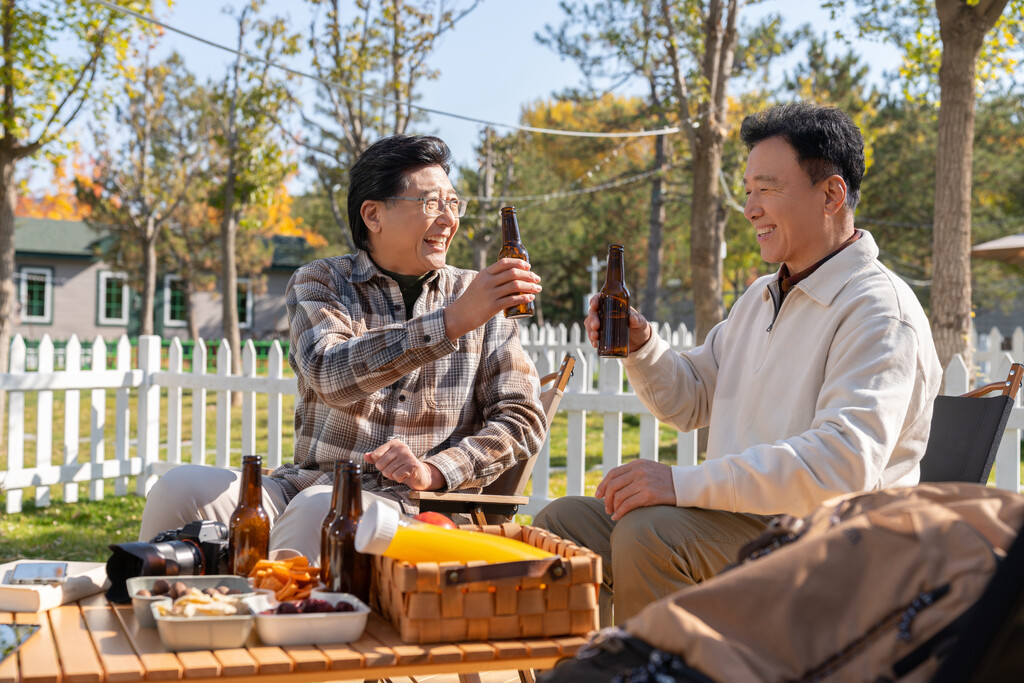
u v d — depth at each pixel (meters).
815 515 1.24
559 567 1.54
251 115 12.40
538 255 25.38
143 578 1.59
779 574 1.07
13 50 8.43
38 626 1.52
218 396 6.22
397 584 1.51
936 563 1.05
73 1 8.59
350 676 1.40
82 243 29.84
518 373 2.56
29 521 5.77
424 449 2.45
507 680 2.92
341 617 1.46
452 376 2.50
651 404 2.55
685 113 8.81
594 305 2.44
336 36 11.90
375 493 2.29
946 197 6.68
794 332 2.18
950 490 1.21
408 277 2.55
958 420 2.48
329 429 2.42
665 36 9.26
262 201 12.73
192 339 26.44
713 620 1.07
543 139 23.48
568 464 5.14
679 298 30.83
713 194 8.44
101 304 30.05
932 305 6.81
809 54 19.34
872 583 1.06
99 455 6.38
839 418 1.91
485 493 2.48
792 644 1.04
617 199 25.69
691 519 1.99
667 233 26.14
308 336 2.36
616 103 19.41
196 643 1.40
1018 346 10.34
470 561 1.55
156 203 22.14
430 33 11.95
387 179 2.45
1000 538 1.10
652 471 2.03
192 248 25.86
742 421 2.26
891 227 21.61
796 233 2.19
